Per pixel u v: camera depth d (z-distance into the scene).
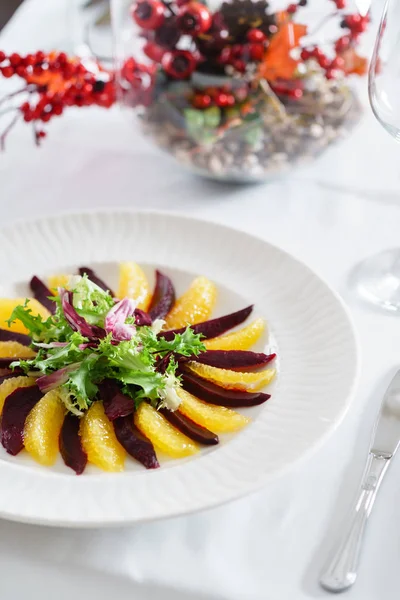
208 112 0.94
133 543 0.70
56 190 1.03
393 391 0.78
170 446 0.75
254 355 0.82
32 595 0.69
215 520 0.71
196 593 0.68
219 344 0.84
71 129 1.13
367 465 0.73
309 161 1.00
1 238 0.92
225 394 0.79
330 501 0.73
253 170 0.99
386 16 0.80
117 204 1.01
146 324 0.85
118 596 0.69
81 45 1.22
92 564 0.69
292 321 0.85
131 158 1.09
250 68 0.92
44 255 0.92
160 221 0.94
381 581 0.68
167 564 0.69
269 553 0.70
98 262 0.92
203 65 0.93
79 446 0.76
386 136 1.13
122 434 0.76
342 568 0.68
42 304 0.89
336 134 0.99
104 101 1.02
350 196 1.03
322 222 0.99
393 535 0.70
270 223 0.99
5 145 1.09
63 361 0.79
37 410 0.78
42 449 0.75
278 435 0.75
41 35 1.24
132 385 0.79
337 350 0.80
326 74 0.94
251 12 0.91
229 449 0.74
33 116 1.00
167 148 0.99
